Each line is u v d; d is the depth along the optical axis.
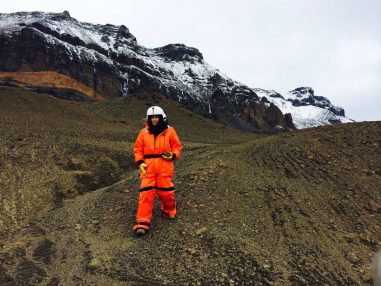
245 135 47.06
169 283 4.81
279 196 7.59
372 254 5.66
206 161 10.34
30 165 10.66
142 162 6.51
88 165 11.47
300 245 5.83
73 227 6.75
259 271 5.07
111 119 33.53
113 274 5.05
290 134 13.56
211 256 5.45
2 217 7.21
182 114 52.06
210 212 6.89
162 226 6.47
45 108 26.97
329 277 4.98
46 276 4.99
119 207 7.43
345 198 7.58
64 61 174.25
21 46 166.38
